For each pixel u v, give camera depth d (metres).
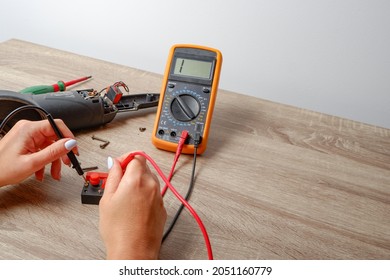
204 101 0.69
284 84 1.06
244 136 0.76
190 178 0.64
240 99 0.90
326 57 0.99
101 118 0.71
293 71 1.04
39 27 1.21
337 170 0.69
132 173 0.50
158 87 0.89
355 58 0.96
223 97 0.91
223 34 1.03
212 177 0.64
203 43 1.06
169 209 0.57
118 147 0.69
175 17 1.04
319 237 0.55
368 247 0.54
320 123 0.84
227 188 0.62
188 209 0.54
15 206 0.54
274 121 0.83
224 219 0.56
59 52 1.01
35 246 0.49
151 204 0.48
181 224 0.55
